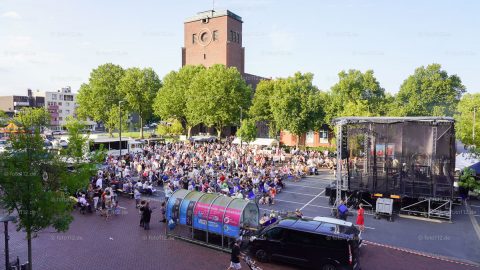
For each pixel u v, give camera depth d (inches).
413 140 938.7
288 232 583.8
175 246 673.6
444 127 906.7
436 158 914.7
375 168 961.5
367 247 687.1
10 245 663.1
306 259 563.2
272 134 2581.2
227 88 2422.5
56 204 495.5
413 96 2731.3
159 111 2760.8
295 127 2105.1
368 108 2156.7
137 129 4379.9
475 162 1218.6
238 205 647.8
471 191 1149.7
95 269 565.3
